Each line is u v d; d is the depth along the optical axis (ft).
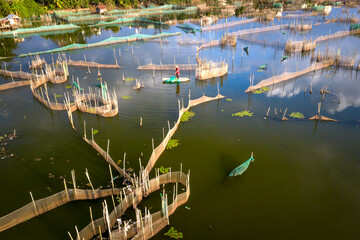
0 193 46.44
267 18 211.00
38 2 253.65
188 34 174.19
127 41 155.94
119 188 46.21
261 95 82.48
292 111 72.23
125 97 81.92
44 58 124.06
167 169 51.57
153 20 227.20
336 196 45.01
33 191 46.73
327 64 104.58
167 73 101.86
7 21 193.26
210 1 307.17
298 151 56.34
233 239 38.04
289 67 106.52
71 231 39.50
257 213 42.16
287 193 45.83
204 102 78.28
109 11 255.91
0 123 68.28
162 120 69.00
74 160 54.34
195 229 39.55
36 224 40.40
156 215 38.63
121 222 39.86
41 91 86.43
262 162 53.31
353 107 73.46
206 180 48.91
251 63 112.78
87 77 98.63
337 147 57.31
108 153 56.44
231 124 66.80
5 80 96.89
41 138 61.93
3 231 39.11
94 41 160.86
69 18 222.28
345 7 265.13
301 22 196.44
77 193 43.50
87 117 70.95
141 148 58.03
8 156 55.52
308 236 38.40
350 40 143.84
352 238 37.96
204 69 97.45
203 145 58.95
